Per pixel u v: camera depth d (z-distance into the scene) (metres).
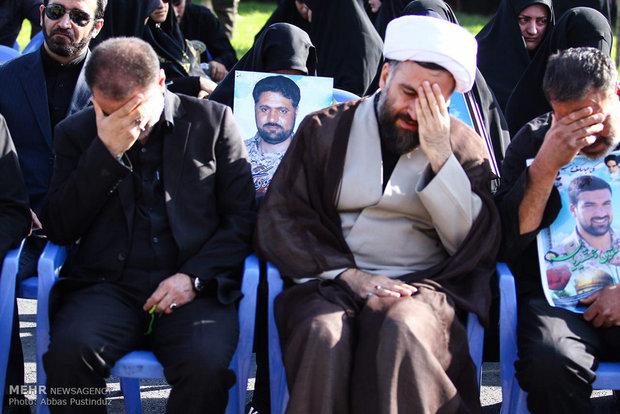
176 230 2.85
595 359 2.66
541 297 2.88
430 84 2.69
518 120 4.47
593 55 2.67
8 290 2.77
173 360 2.59
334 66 5.08
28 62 3.51
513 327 2.75
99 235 2.87
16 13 5.46
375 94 2.99
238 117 3.39
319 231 2.85
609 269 2.83
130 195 2.85
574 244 2.86
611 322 2.72
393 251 2.88
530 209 2.81
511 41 5.09
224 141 2.96
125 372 2.66
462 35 2.71
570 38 4.30
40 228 3.21
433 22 2.67
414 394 2.39
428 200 2.74
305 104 3.41
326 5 5.13
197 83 4.71
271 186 2.92
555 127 2.71
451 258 2.79
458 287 2.78
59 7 3.42
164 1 5.21
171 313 2.75
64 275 3.01
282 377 2.75
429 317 2.53
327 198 2.88
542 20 4.97
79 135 2.88
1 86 3.46
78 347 2.55
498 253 2.91
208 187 2.92
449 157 2.75
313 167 2.89
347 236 2.89
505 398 2.76
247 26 14.16
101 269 2.86
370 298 2.60
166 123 2.86
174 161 2.88
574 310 2.79
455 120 2.98
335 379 2.43
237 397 2.76
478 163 2.92
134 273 2.86
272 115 3.39
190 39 6.87
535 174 2.78
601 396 3.49
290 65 3.87
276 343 2.75
